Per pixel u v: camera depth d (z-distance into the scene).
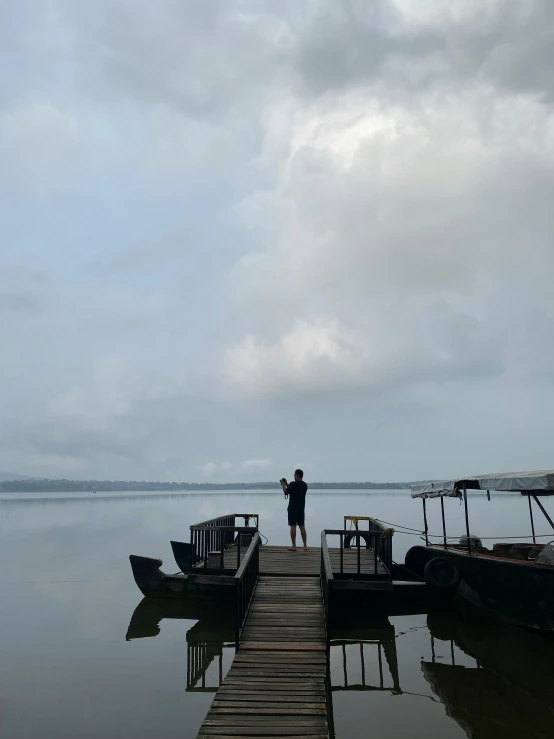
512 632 11.16
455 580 12.24
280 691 6.96
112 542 32.03
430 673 9.09
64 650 10.39
